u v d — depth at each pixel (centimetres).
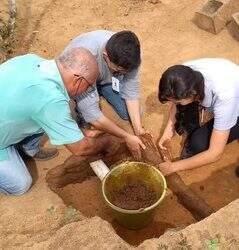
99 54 158
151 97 203
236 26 230
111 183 153
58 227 147
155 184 153
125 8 250
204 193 171
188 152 174
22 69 135
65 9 252
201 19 232
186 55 222
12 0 226
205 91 143
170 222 165
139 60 141
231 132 165
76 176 176
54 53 228
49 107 131
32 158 178
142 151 173
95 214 167
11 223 150
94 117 160
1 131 145
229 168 178
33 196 160
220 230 129
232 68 147
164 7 249
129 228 160
